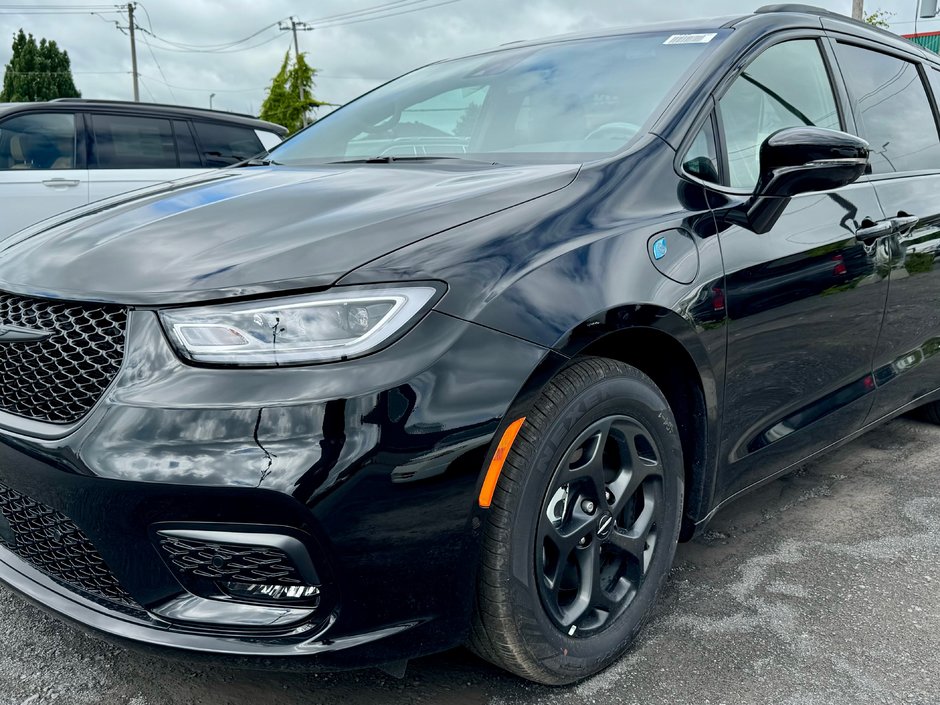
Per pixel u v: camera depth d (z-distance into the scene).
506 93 2.60
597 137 2.23
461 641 1.66
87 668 1.94
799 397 2.44
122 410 1.52
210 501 1.46
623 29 2.78
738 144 2.31
